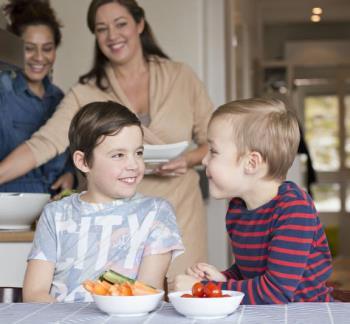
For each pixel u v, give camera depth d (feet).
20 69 10.65
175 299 5.07
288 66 35.19
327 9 34.83
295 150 6.11
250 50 28.17
